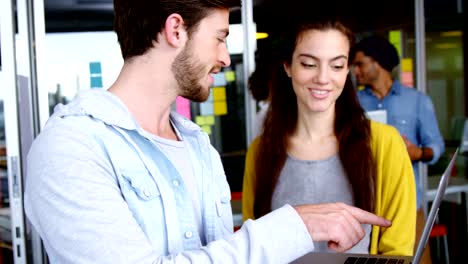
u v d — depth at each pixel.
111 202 0.83
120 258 0.79
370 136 1.66
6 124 2.99
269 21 3.73
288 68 1.72
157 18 0.93
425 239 0.89
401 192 1.59
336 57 1.61
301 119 1.73
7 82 2.99
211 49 0.97
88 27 3.58
